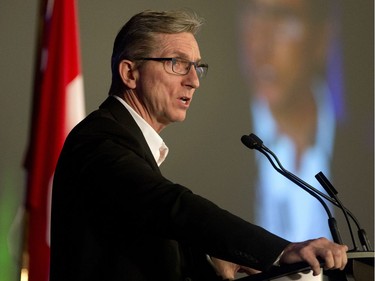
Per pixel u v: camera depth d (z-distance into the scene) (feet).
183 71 12.15
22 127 24.93
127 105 12.07
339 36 28.12
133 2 26.35
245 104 27.25
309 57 27.86
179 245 10.93
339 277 9.80
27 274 19.85
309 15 27.96
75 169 10.35
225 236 8.86
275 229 27.07
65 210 10.58
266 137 27.30
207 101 26.96
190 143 26.73
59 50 20.63
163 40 12.09
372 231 27.91
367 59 28.30
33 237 19.84
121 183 9.60
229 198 26.89
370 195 27.99
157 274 10.31
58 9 20.83
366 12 28.40
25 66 25.16
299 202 27.22
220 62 27.12
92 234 10.33
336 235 10.98
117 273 10.14
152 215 9.20
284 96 27.58
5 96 24.90
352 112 28.04
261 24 27.53
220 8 27.22
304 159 27.55
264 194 27.09
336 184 27.78
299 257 8.66
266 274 8.94
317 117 27.73
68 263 10.44
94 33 25.98
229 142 27.04
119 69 12.19
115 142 10.54
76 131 11.00
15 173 24.67
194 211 9.04
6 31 25.09
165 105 12.07
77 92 20.70
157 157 12.07
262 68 27.45
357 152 27.96
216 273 11.10
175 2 26.73
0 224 24.34
